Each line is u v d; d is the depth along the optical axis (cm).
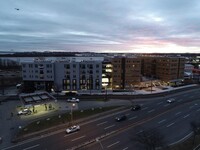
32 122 6041
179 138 5019
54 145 4644
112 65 10488
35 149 4469
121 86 10700
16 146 4606
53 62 10112
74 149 4462
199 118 6506
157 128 5656
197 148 4366
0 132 5356
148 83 11294
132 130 5481
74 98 8506
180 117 6612
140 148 4472
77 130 5453
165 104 8194
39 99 7262
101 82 10344
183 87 11681
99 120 6262
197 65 19700
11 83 12056
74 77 10156
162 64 12144
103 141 4847
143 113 7000
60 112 7019
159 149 4347
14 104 8012
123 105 7944
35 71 10031
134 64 10612
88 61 10288
